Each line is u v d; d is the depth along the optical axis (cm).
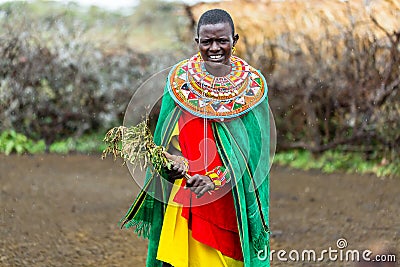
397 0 876
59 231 634
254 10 975
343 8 919
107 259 557
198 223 366
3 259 552
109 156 1026
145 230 396
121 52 1070
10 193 784
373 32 890
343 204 741
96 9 1127
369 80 898
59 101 1060
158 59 1057
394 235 621
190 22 1051
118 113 1068
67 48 1055
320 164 937
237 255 377
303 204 746
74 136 1070
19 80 1046
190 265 375
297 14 952
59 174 901
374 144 924
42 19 1065
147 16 1116
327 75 927
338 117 940
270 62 953
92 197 774
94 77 1062
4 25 1049
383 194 784
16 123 1058
